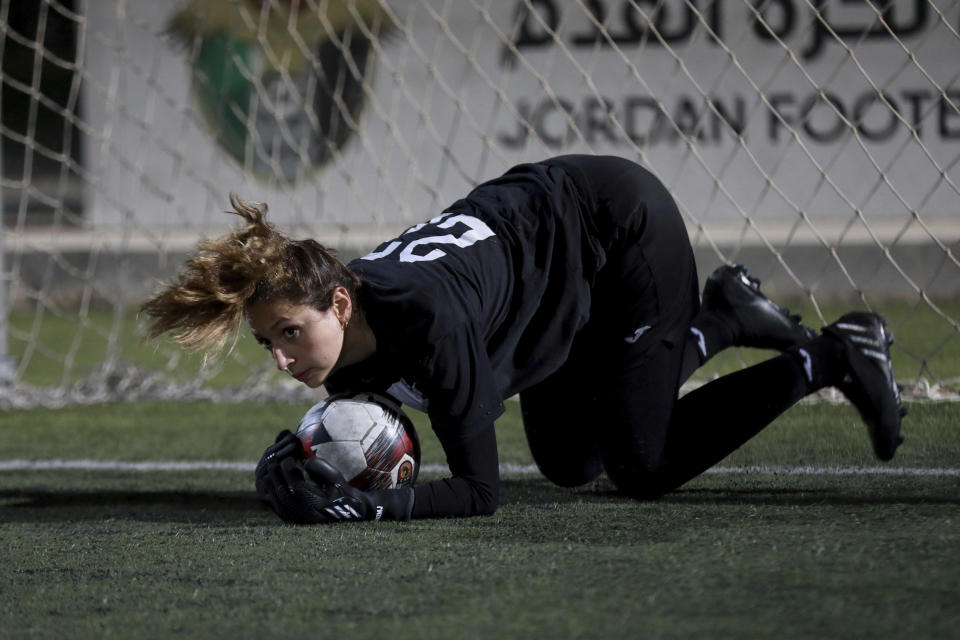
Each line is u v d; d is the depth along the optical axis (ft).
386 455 28.63
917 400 44.96
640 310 29.30
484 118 91.61
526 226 27.43
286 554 25.82
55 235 98.02
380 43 92.48
